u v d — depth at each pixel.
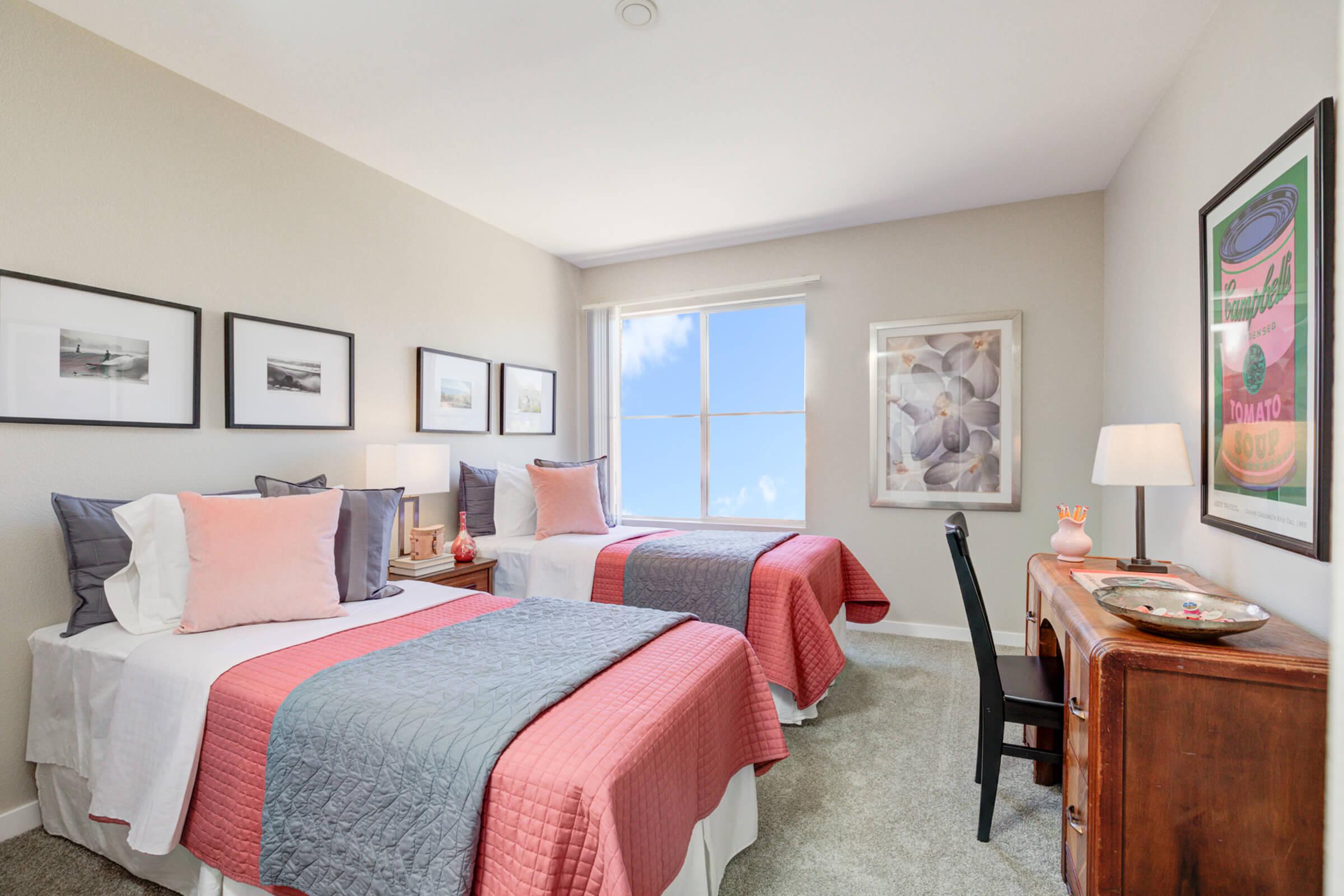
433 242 3.51
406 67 2.31
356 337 3.05
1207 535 2.02
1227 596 1.58
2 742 1.88
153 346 2.26
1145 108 2.59
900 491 3.91
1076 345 3.52
